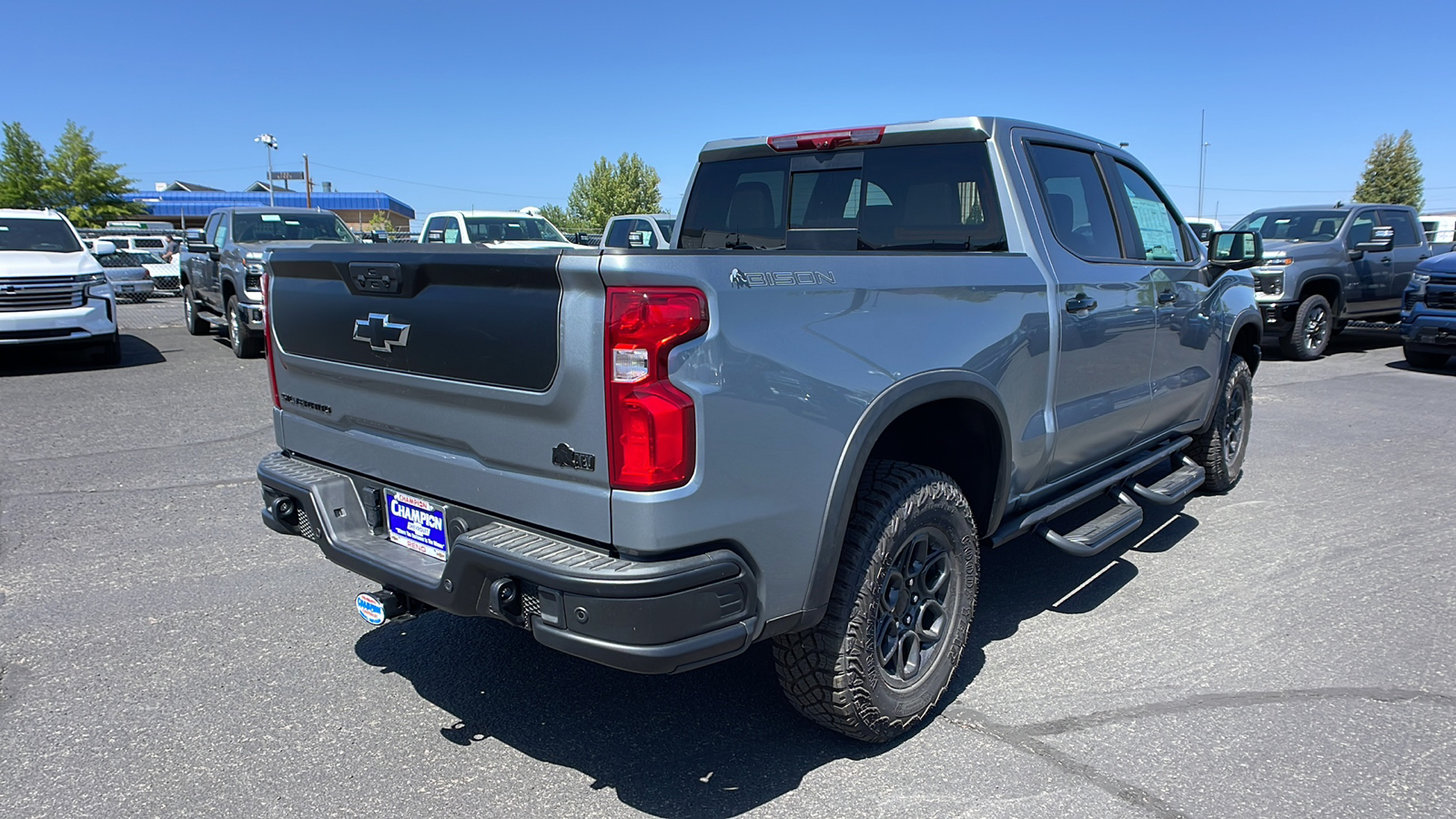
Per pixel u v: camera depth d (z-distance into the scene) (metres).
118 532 5.05
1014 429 3.35
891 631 2.93
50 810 2.64
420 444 2.78
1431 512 5.50
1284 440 7.45
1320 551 4.83
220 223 13.19
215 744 2.99
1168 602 4.16
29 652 3.64
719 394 2.27
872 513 2.76
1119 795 2.70
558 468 2.36
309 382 3.18
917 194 3.86
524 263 2.30
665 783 2.79
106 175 42.25
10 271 10.31
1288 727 3.07
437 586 2.58
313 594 4.23
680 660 2.27
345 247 2.89
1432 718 3.13
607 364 2.21
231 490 5.88
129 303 21.86
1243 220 14.00
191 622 3.93
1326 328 12.47
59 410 8.49
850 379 2.62
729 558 2.34
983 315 3.18
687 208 4.75
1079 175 4.07
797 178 4.28
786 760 2.90
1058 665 3.54
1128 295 4.11
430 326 2.61
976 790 2.73
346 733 3.06
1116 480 4.21
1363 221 12.91
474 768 2.87
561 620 2.29
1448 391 9.84
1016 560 4.75
